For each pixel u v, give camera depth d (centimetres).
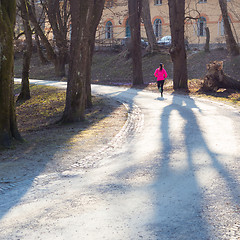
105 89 2416
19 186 551
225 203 438
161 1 4931
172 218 398
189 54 3550
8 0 856
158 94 2009
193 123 1042
